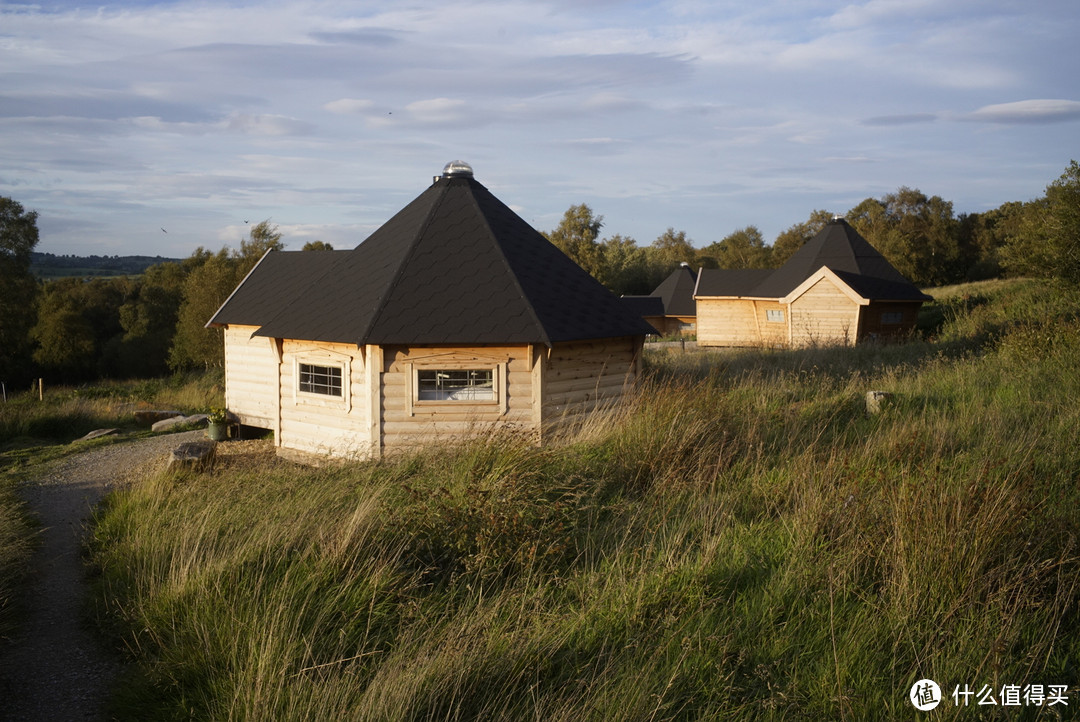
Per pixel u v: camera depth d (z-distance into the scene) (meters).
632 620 5.28
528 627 5.25
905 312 32.06
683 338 45.25
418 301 13.16
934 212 60.28
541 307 13.31
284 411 14.69
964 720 4.21
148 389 28.61
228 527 7.77
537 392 12.98
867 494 6.79
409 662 4.82
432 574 6.41
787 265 37.34
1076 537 5.79
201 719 4.81
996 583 5.28
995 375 12.89
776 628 5.14
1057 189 22.14
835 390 13.70
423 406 12.91
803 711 4.31
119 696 5.26
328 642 5.36
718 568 5.87
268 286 20.11
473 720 4.37
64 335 51.97
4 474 14.52
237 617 5.72
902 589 5.19
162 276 67.00
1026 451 7.84
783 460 8.60
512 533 6.54
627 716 4.21
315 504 8.00
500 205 15.63
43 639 6.40
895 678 4.58
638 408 10.48
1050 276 22.38
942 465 7.29
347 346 13.30
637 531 6.88
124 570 7.58
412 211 15.38
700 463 8.20
